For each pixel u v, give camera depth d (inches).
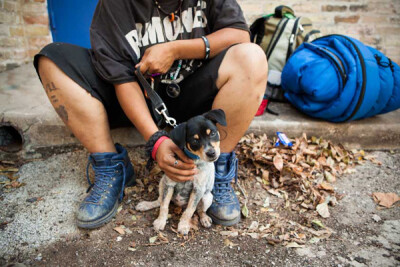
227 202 60.9
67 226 57.8
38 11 122.0
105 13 56.8
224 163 62.8
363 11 136.9
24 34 123.9
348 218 64.4
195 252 53.7
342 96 82.7
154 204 63.4
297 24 105.7
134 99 54.9
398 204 69.1
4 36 112.0
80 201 64.6
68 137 81.1
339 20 137.5
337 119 89.5
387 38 142.4
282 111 99.4
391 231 60.6
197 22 62.1
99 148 59.4
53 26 126.2
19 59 121.4
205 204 58.1
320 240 57.7
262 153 80.8
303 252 54.7
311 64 86.0
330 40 91.1
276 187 72.9
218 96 59.2
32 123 78.3
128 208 63.8
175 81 63.7
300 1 133.6
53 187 68.9
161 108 54.9
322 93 84.0
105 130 59.6
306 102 91.6
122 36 56.9
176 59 59.1
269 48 107.8
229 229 59.8
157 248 54.1
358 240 58.1
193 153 50.8
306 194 70.7
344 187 75.4
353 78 81.3
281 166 74.4
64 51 56.7
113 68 55.4
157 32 61.7
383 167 84.5
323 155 85.7
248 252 54.3
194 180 55.0
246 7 132.8
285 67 95.6
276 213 65.0
